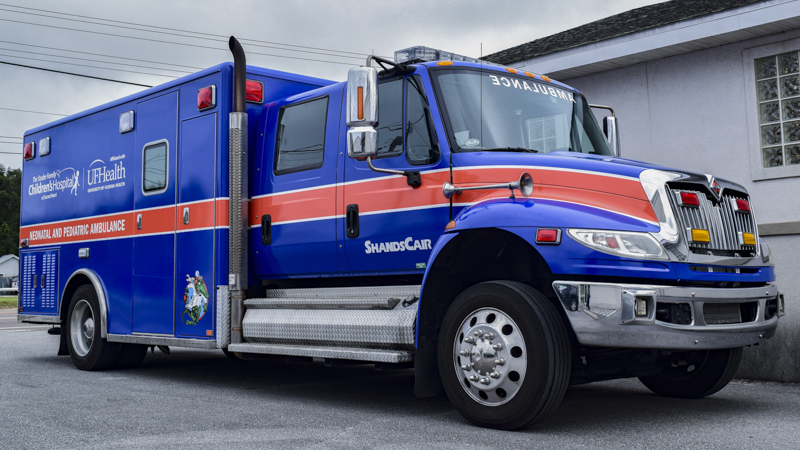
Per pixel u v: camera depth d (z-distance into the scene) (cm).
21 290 964
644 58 912
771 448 423
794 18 764
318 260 620
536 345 452
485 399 482
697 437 452
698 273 463
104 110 850
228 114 690
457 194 523
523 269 516
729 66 855
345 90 617
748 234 514
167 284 736
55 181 923
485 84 570
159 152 762
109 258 820
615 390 659
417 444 439
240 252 665
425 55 584
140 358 859
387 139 575
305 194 631
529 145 567
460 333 493
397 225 557
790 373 712
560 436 455
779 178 809
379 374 812
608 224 454
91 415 552
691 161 885
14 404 605
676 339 451
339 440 455
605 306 444
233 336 664
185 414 554
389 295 566
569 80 1008
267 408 580
